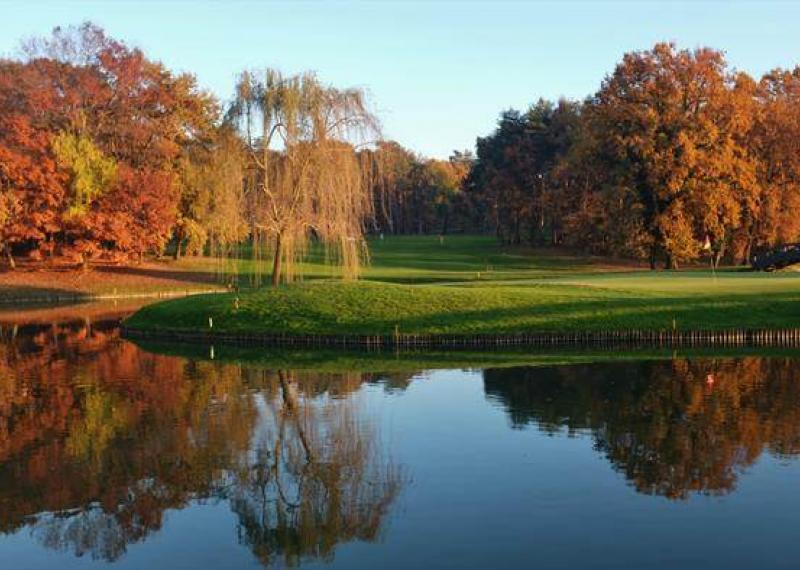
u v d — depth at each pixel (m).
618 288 35.03
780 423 17.22
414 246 91.44
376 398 20.66
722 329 29.41
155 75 67.62
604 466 14.43
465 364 25.81
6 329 38.09
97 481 14.23
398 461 15.06
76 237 60.06
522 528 11.66
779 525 11.59
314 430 17.47
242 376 24.23
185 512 12.76
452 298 32.91
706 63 59.84
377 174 39.09
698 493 12.95
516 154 87.31
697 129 58.38
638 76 61.34
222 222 37.38
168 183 62.72
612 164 63.62
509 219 99.12
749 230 62.50
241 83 36.38
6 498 13.46
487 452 15.49
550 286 36.12
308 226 37.66
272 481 14.12
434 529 11.70
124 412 19.38
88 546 11.52
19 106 59.69
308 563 10.70
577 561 10.52
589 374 23.45
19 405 20.27
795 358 25.92
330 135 36.53
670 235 57.53
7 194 56.00
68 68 61.88
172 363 27.00
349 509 12.64
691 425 17.20
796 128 62.22
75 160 57.38
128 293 57.44
